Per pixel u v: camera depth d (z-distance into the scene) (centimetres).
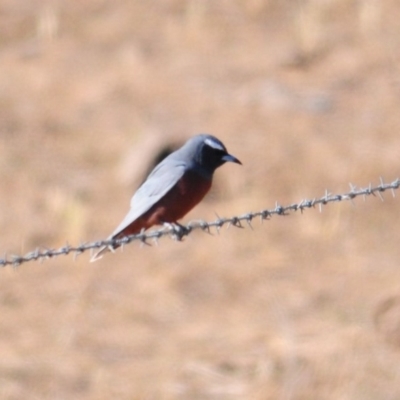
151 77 2325
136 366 1381
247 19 2538
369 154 1966
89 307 1560
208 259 1684
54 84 2334
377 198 1836
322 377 1294
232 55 2388
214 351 1410
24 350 1429
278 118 2120
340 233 1745
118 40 2508
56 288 1617
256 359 1372
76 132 2133
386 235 1736
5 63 2450
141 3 2666
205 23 2533
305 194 1845
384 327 1388
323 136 2047
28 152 2069
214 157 974
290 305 1533
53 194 1897
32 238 1759
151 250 1728
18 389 1312
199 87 2262
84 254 1723
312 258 1677
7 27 2594
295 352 1374
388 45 2361
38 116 2198
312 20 2467
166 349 1428
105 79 2339
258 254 1694
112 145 2061
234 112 2147
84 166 2003
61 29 2572
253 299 1566
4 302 1577
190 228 905
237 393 1293
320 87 2231
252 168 1927
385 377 1280
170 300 1572
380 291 1534
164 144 1917
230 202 1833
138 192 970
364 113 2128
